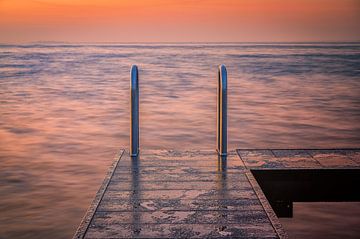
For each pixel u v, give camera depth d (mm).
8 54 79438
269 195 5008
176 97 21172
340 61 52312
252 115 16062
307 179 4977
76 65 47188
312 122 14703
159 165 5145
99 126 14117
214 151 5840
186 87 25547
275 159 5410
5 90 24422
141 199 4027
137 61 55188
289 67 42250
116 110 17375
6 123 14648
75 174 8797
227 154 5660
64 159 9984
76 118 15617
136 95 5453
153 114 16328
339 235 5973
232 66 43688
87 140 12023
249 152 5773
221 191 4227
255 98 20797
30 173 8859
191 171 4895
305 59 57688
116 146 11289
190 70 38531
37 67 43781
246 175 4711
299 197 5031
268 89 24547
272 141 11898
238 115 16078
